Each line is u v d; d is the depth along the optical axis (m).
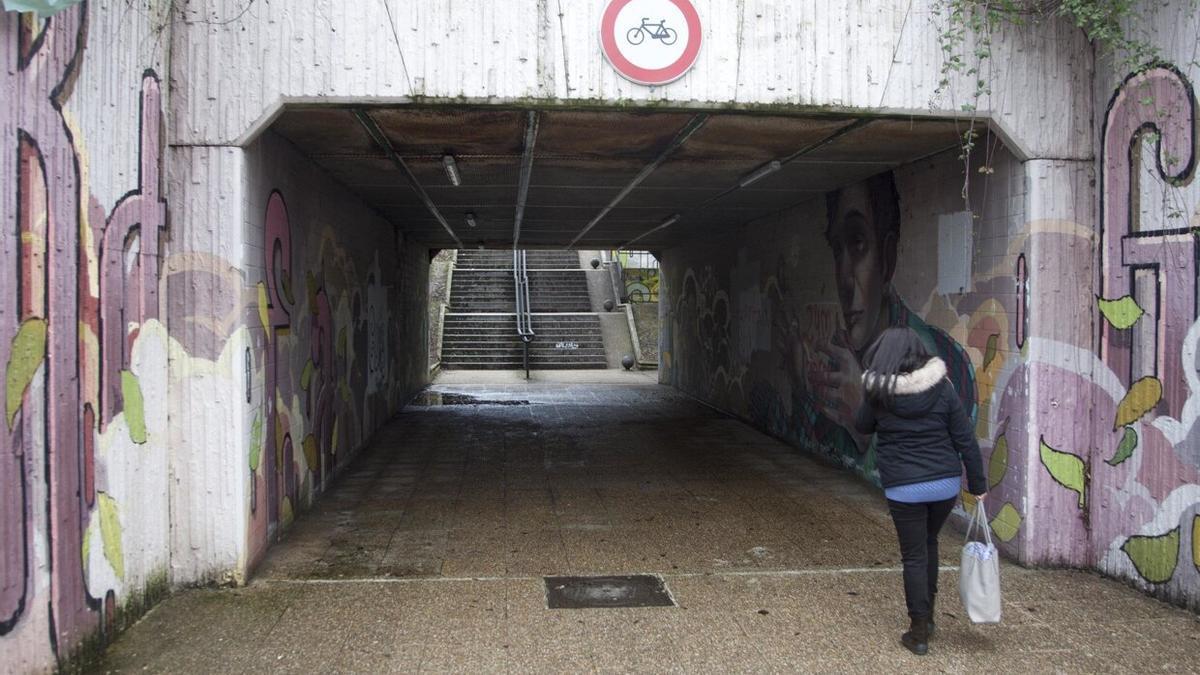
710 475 7.66
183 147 4.43
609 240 13.45
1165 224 4.38
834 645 3.91
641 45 4.62
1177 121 4.29
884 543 5.55
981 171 5.05
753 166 6.66
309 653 3.75
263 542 5.04
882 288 6.92
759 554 5.30
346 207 7.78
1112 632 4.05
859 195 7.35
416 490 7.02
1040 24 4.93
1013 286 5.11
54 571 3.23
